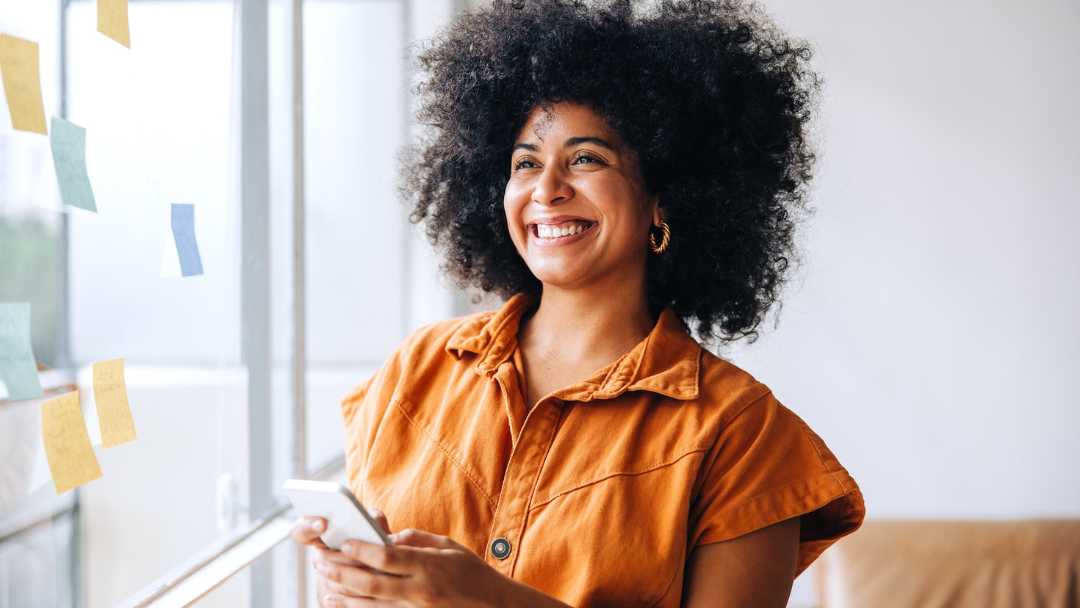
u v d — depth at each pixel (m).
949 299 3.17
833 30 3.15
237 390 1.54
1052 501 3.15
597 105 1.14
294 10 1.77
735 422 1.06
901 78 3.14
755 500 1.03
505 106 1.27
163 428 1.25
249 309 1.59
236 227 1.53
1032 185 3.12
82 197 0.98
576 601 1.00
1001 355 3.16
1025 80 3.11
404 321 2.79
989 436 3.17
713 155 1.25
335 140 2.28
